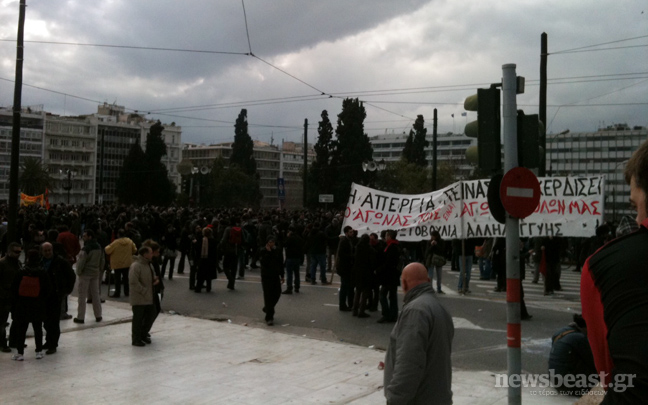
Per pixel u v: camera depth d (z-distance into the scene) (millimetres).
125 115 144000
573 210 14227
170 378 8078
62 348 9891
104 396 7238
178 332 11234
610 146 129250
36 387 7625
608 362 1518
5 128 119375
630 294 1405
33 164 99062
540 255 18719
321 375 8250
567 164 133000
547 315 12844
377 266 12992
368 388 7594
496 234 14539
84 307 11984
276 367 8703
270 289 12094
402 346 3840
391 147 163750
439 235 15867
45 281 9156
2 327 9602
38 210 36719
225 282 18500
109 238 19984
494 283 18781
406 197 15352
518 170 5590
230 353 9586
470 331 11125
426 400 3857
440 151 153875
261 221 23141
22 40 14000
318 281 19031
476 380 7914
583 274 1567
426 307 3941
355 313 12992
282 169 182125
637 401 1351
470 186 14844
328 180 62406
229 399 7102
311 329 11703
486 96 6031
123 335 10938
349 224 15484
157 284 10469
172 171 149375
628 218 5293
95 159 130375
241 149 98688
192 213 31922
